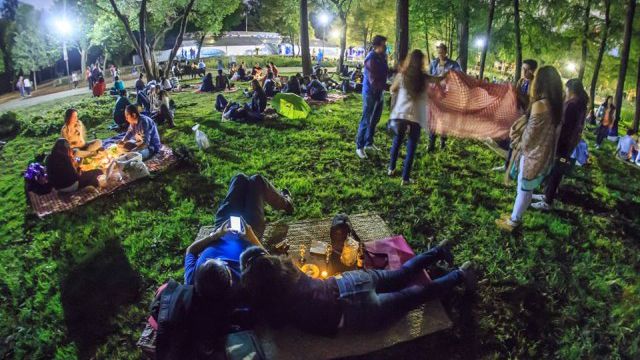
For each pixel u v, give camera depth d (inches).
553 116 183.0
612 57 901.2
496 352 139.8
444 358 137.6
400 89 231.5
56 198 261.1
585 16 748.6
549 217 220.8
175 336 120.3
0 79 1699.1
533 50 749.3
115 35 1104.8
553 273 176.1
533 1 702.5
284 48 2269.9
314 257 173.8
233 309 128.2
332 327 128.4
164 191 265.9
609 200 254.2
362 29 1589.6
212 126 434.3
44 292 178.9
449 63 293.9
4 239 225.5
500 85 222.5
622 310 157.2
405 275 147.8
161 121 451.8
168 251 200.8
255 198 179.2
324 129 409.1
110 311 165.0
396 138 258.8
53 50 1691.7
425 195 245.0
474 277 155.3
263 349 132.2
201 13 1147.9
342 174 279.6
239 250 145.1
